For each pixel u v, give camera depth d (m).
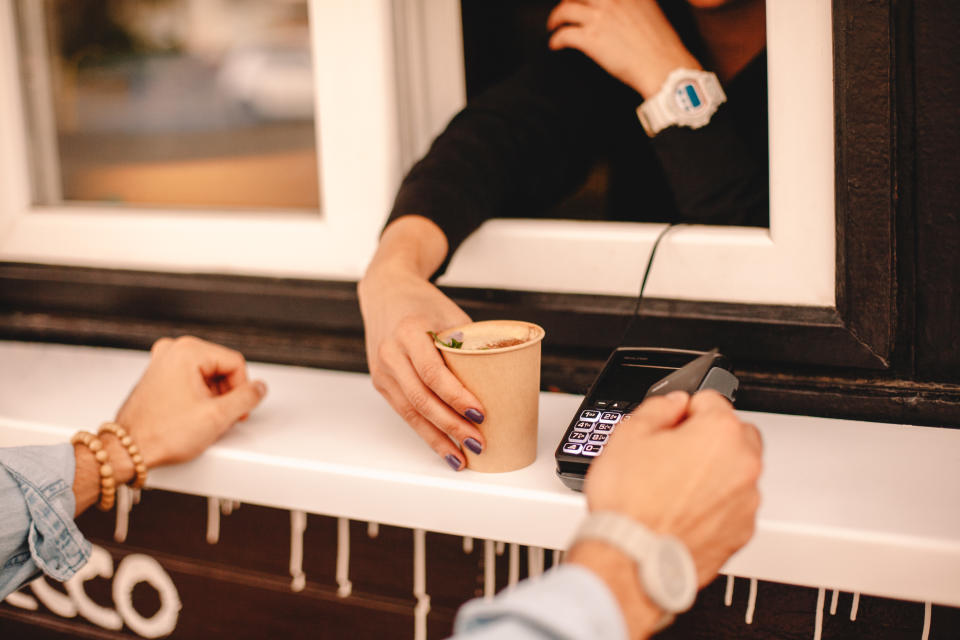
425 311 0.74
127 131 3.08
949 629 0.74
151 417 0.82
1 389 1.00
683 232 0.86
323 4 0.97
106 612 1.12
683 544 0.47
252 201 2.78
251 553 1.01
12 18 1.14
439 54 1.00
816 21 0.75
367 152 0.99
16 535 0.75
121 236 1.14
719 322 0.84
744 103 0.86
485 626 0.44
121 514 1.07
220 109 4.09
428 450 0.79
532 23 0.99
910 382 0.80
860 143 0.75
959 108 0.72
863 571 0.61
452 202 0.86
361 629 0.98
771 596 0.79
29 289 1.18
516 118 0.94
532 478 0.71
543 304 0.91
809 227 0.80
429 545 0.92
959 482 0.68
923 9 0.71
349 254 1.03
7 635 1.18
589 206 0.96
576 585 0.43
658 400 0.56
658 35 0.88
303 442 0.82
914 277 0.77
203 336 1.09
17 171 1.18
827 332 0.80
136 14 3.09
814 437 0.78
